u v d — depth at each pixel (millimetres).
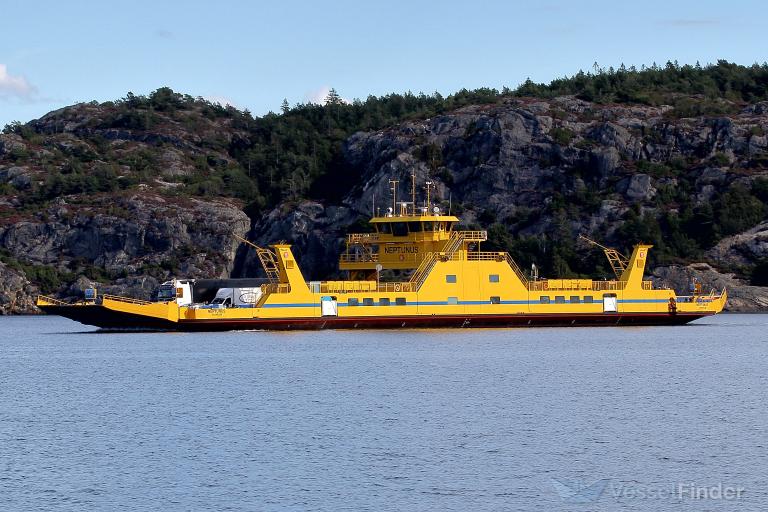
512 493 106875
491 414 145375
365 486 109375
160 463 119188
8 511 102312
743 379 180750
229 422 141250
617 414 145375
